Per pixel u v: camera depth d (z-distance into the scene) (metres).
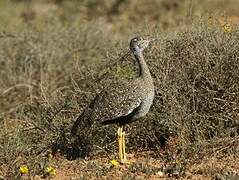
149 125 15.82
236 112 15.60
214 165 14.27
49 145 16.22
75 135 15.05
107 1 32.81
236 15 28.08
